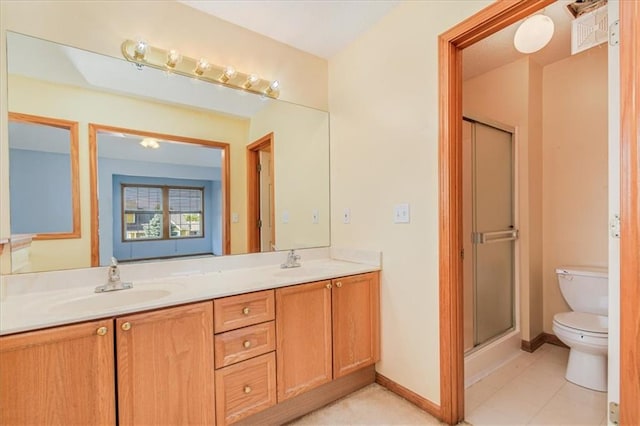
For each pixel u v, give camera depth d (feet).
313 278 5.70
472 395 6.24
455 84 5.41
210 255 6.51
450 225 5.35
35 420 3.47
